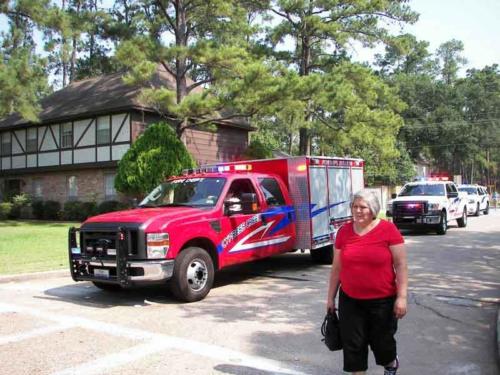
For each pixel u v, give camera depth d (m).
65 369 5.17
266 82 19.34
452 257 13.30
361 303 4.17
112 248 8.20
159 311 7.71
